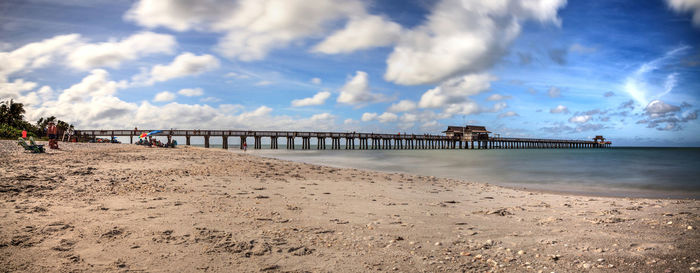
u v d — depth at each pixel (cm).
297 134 6775
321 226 613
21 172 1109
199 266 403
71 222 566
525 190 1414
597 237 548
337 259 441
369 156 4566
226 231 551
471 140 9019
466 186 1430
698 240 510
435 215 741
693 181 1812
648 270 394
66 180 1009
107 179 1077
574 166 2942
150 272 381
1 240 455
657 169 2650
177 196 859
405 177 1716
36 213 613
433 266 420
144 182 1054
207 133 5978
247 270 396
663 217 703
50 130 3175
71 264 393
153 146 4094
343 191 1105
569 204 941
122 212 656
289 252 465
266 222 625
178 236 513
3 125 3481
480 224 655
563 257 450
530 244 514
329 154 5056
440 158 4166
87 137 5484
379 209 800
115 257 421
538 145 11550
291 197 935
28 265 383
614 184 1678
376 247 495
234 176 1359
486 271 404
